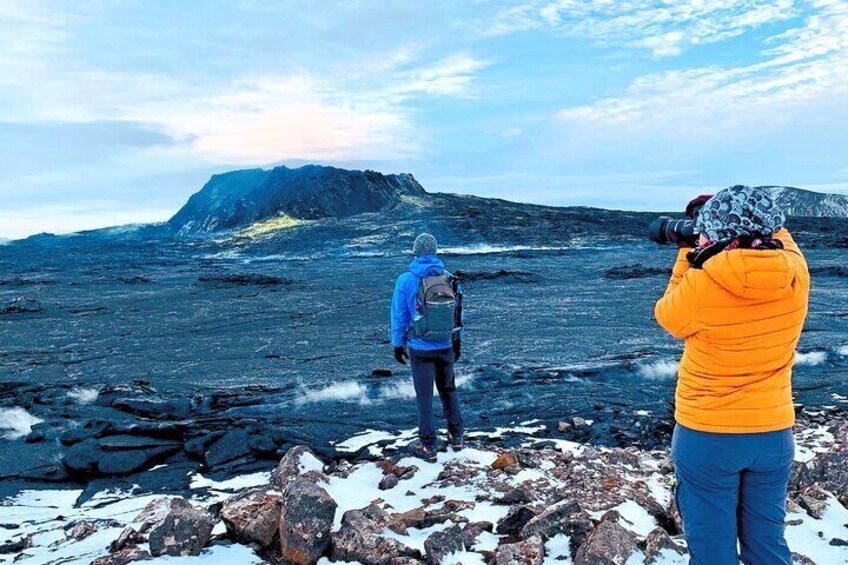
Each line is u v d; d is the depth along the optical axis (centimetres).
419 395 636
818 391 1084
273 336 1706
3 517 633
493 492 525
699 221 272
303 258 4466
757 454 266
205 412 1014
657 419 934
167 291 2677
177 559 397
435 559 397
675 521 447
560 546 410
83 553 447
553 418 944
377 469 599
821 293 2364
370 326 1844
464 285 2766
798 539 421
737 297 254
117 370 1328
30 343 1628
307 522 407
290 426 916
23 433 920
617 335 1648
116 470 766
